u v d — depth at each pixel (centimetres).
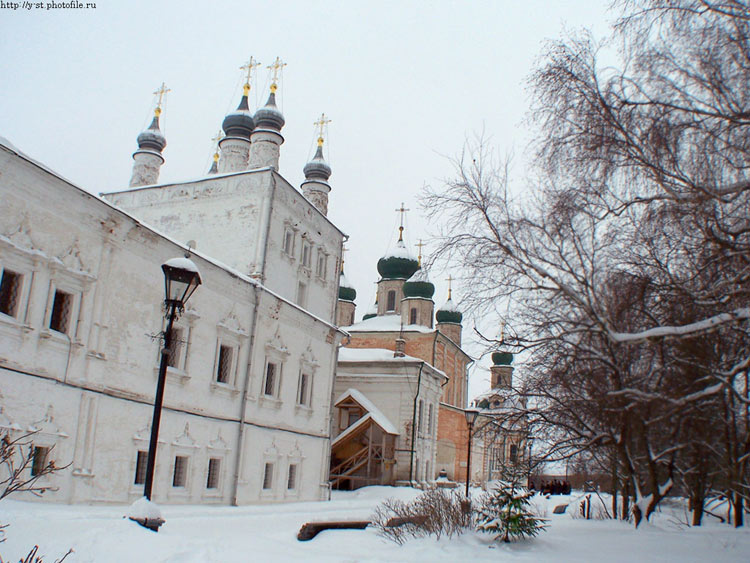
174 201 3309
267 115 3472
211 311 2561
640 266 1391
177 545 1141
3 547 1017
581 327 1385
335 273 3847
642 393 1402
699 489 2238
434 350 5875
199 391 2484
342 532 1688
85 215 1958
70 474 1895
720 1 1119
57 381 1867
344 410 4550
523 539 1591
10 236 1728
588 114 1179
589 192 1236
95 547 1067
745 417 2016
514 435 2150
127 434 2119
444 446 5891
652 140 1139
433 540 1566
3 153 1694
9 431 1703
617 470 2677
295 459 3183
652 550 1510
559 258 1284
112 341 2070
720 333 1527
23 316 1766
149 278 2242
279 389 3036
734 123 1088
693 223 1215
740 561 1356
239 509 2453
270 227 3153
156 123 3766
